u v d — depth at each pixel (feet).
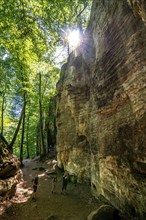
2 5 29.81
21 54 36.55
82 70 58.18
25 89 69.46
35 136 120.67
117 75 33.68
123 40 31.78
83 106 54.49
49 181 60.18
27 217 35.60
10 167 46.70
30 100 90.48
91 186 46.80
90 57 52.37
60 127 70.33
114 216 31.37
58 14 36.19
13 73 64.95
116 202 34.37
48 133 108.06
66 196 46.83
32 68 53.16
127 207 30.99
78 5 59.88
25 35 32.94
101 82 40.52
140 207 27.89
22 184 55.62
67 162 62.28
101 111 40.60
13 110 100.58
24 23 31.50
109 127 36.86
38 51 36.58
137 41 27.73
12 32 31.86
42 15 33.24
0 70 55.31
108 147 37.06
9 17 30.37
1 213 35.37
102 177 39.99
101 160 40.52
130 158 29.50
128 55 29.99
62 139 67.36
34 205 40.50
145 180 26.61
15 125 109.19
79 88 57.88
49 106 106.52
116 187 34.37
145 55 25.95
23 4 30.58
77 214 36.45
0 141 51.83
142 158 26.55
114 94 34.81
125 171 31.32
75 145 58.49
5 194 40.98
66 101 65.67
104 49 39.55
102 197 39.99
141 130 26.71
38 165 82.23
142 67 26.50
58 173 66.23
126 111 31.09
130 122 29.68
